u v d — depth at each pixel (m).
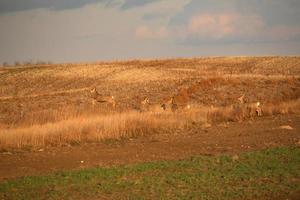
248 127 63.66
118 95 111.00
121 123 58.88
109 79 148.25
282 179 33.16
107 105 89.31
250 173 34.91
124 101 100.69
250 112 76.56
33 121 65.81
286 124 65.62
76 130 55.38
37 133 53.44
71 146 52.28
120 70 164.62
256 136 54.91
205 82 116.75
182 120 65.38
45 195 30.53
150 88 119.62
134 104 95.31
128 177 34.72
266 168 36.28
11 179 35.56
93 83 144.62
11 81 159.38
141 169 37.00
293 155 40.75
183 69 162.12
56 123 58.81
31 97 115.88
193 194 29.92
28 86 150.50
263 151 43.16
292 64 163.38
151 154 45.81
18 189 32.09
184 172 35.78
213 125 66.62
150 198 29.25
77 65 183.38
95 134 55.38
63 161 43.72
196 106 86.31
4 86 152.25
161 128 61.34
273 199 29.12
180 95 105.88
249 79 119.69
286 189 30.89
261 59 177.38
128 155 45.72
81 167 40.22
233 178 33.62
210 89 111.31
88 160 43.72
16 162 43.81
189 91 110.00
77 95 113.62
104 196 30.05
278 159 39.38
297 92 106.38
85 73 163.25
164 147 49.91
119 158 44.19
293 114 78.12
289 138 52.25
